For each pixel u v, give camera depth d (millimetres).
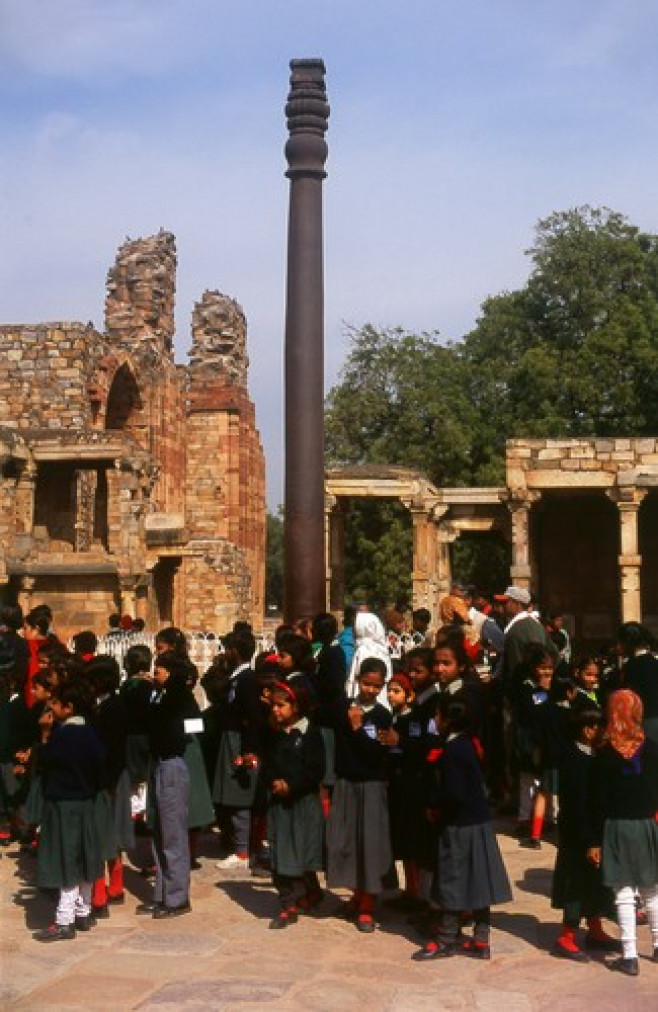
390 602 54750
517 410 58062
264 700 11086
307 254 17109
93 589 33000
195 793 11516
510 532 36719
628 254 59906
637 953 9109
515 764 13633
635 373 55469
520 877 11812
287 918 10109
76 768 9820
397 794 10289
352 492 35562
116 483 33594
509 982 8445
